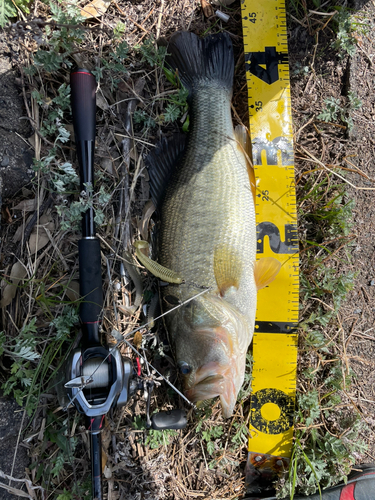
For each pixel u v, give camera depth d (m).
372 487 0.45
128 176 0.44
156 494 0.44
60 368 0.40
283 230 0.46
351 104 0.47
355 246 0.49
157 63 0.43
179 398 0.45
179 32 0.43
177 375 0.42
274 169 0.45
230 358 0.39
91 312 0.37
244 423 0.47
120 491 0.43
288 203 0.46
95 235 0.38
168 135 0.45
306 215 0.48
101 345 0.36
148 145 0.44
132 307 0.43
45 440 0.40
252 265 0.41
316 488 0.46
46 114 0.41
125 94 0.44
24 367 0.39
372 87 0.49
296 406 0.47
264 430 0.46
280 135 0.45
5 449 0.39
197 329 0.39
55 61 0.39
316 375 0.48
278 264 0.44
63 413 0.41
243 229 0.41
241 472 0.47
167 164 0.42
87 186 0.38
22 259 0.40
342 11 0.46
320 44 0.48
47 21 0.40
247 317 0.41
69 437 0.41
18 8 0.39
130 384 0.38
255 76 0.45
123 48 0.41
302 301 0.48
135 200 0.44
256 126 0.45
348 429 0.47
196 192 0.40
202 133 0.42
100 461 0.35
